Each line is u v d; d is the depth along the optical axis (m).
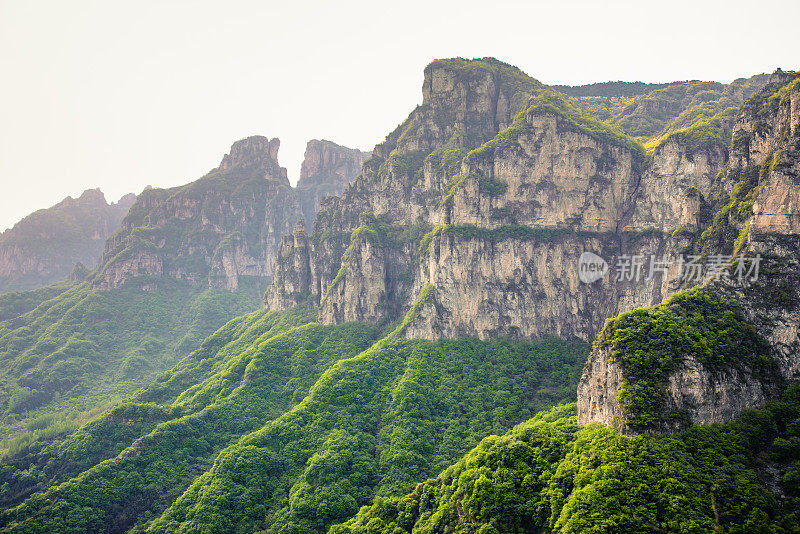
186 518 158.25
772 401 111.25
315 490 155.88
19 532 157.75
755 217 128.62
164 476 187.75
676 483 94.00
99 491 176.25
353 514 148.62
